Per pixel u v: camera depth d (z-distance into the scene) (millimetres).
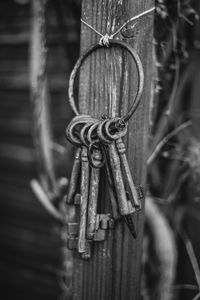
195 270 936
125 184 684
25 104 1406
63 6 999
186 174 944
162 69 847
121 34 696
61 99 1275
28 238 1424
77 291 743
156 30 817
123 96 701
